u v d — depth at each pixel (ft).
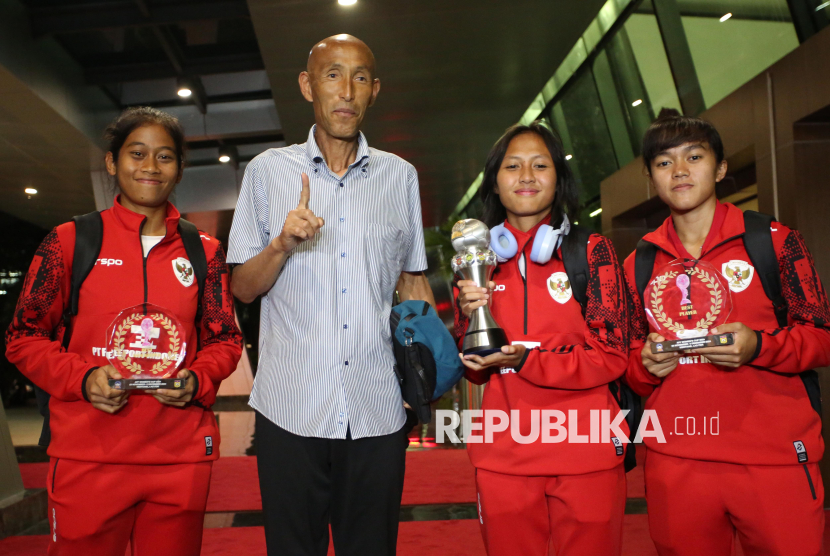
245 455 21.35
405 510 13.28
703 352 5.88
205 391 6.26
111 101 37.27
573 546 6.17
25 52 26.94
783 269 6.28
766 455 6.05
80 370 5.90
